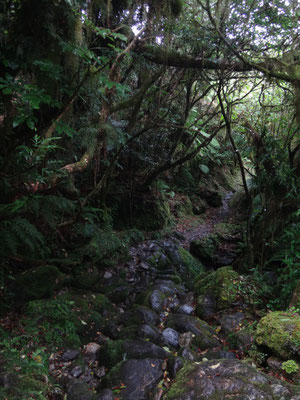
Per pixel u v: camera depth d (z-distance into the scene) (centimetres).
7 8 240
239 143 484
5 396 198
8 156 238
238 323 321
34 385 216
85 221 442
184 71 470
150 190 650
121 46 367
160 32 392
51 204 251
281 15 362
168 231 650
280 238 425
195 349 288
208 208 825
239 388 192
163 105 565
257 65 384
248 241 427
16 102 254
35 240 284
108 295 394
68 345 281
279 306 326
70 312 320
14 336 266
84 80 233
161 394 220
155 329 312
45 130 268
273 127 465
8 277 319
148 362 247
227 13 362
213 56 446
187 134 734
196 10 403
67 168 312
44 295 334
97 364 268
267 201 425
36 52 244
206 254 563
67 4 248
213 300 367
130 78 459
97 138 361
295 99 373
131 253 512
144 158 554
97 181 499
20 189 247
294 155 422
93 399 219
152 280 457
